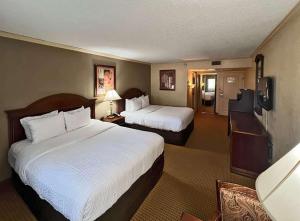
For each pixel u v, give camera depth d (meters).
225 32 2.53
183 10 1.75
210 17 1.95
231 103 4.54
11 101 2.60
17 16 1.87
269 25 2.23
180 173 2.90
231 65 5.61
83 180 1.57
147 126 4.38
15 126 2.62
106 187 1.57
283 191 0.60
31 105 2.81
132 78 5.57
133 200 2.01
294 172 0.62
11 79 2.58
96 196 1.46
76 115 3.22
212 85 9.75
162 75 6.66
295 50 1.78
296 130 1.75
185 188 2.50
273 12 1.83
